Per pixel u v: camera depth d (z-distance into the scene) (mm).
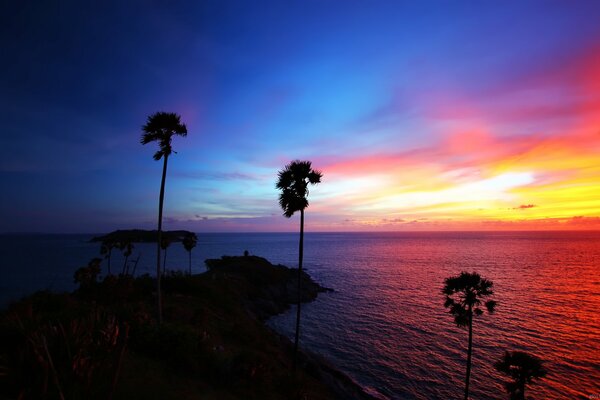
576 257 170375
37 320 12008
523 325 54781
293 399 20938
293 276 93625
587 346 45469
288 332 53031
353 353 43938
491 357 42219
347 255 199875
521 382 25422
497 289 84250
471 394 33500
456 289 30531
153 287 45719
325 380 32188
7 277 108875
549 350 44188
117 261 166625
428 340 48500
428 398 32906
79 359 7684
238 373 19656
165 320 30672
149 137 26953
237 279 77312
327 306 70812
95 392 8258
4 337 11047
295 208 29422
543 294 78250
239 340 32719
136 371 14625
